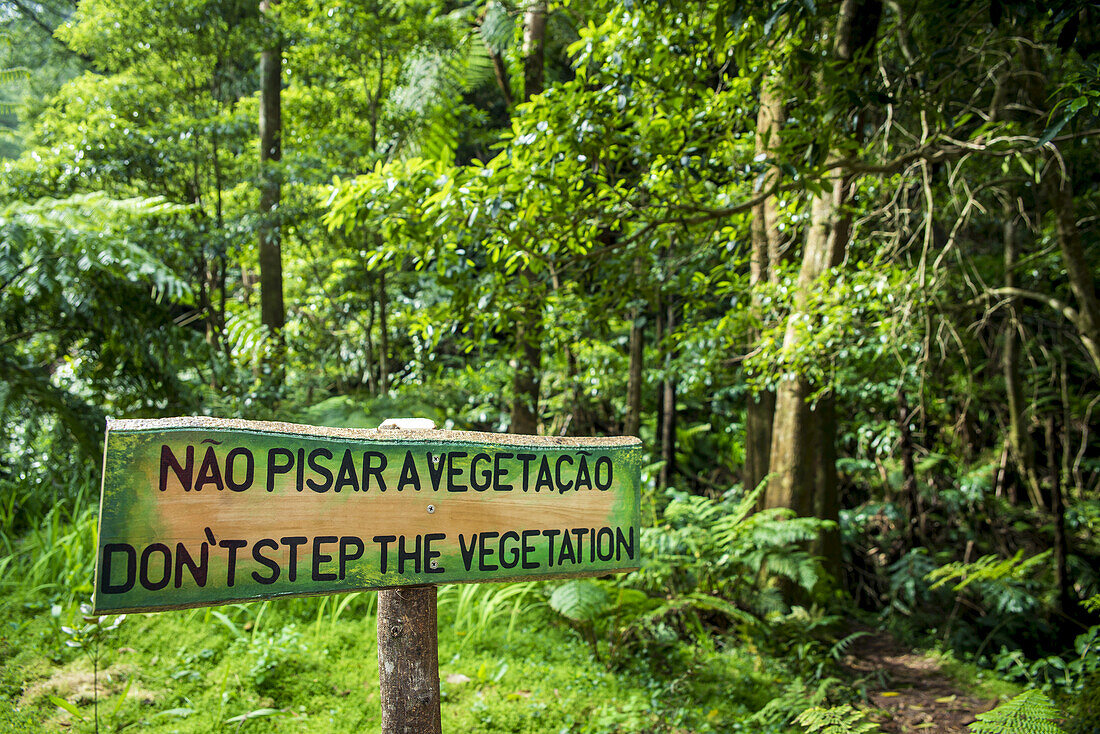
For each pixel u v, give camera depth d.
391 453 1.44
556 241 3.72
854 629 5.69
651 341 9.64
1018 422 7.48
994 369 8.61
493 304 4.05
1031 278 7.99
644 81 3.72
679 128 3.73
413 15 7.25
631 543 1.70
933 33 4.21
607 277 4.54
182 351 5.90
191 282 8.04
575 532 1.62
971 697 4.43
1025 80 5.17
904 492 6.52
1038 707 2.82
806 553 5.09
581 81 3.72
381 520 1.42
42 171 7.14
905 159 3.85
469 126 7.82
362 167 7.49
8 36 6.70
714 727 3.60
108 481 1.21
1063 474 8.23
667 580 5.23
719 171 4.11
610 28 3.97
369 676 3.57
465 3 9.08
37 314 5.51
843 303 4.90
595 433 9.55
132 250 5.11
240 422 1.31
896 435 6.71
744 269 7.41
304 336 9.52
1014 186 7.02
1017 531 7.37
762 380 5.51
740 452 9.38
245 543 1.30
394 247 3.86
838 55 4.14
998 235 8.92
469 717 3.30
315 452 1.37
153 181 7.36
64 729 2.81
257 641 3.59
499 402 8.41
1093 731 3.27
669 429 8.30
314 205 6.97
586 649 4.27
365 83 7.75
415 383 8.12
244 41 7.12
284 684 3.38
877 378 6.90
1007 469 8.02
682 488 8.20
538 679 3.80
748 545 5.02
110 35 7.07
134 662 3.35
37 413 4.97
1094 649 4.24
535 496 1.58
